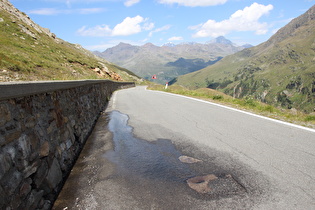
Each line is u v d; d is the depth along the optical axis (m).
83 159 4.41
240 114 8.12
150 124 7.08
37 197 2.62
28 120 2.85
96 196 2.95
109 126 7.23
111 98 17.33
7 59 15.20
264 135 5.29
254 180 3.15
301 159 3.79
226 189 2.94
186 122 7.07
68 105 4.93
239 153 4.20
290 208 2.47
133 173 3.60
